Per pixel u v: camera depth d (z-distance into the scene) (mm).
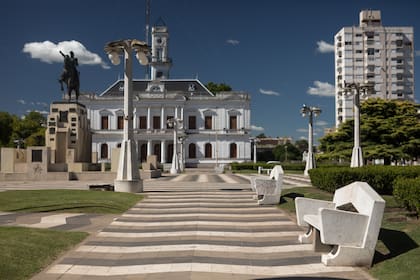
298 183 30547
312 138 37531
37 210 14898
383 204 7586
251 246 9461
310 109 37062
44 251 8602
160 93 88688
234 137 88812
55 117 37625
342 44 109062
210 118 89875
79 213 14508
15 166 36938
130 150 22062
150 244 9703
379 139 39312
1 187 27328
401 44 107250
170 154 88625
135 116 89062
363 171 17016
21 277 7031
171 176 45906
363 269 7488
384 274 6988
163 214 14383
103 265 7953
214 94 101438
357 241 7738
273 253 8820
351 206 8789
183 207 16172
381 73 107625
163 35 97312
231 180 36250
